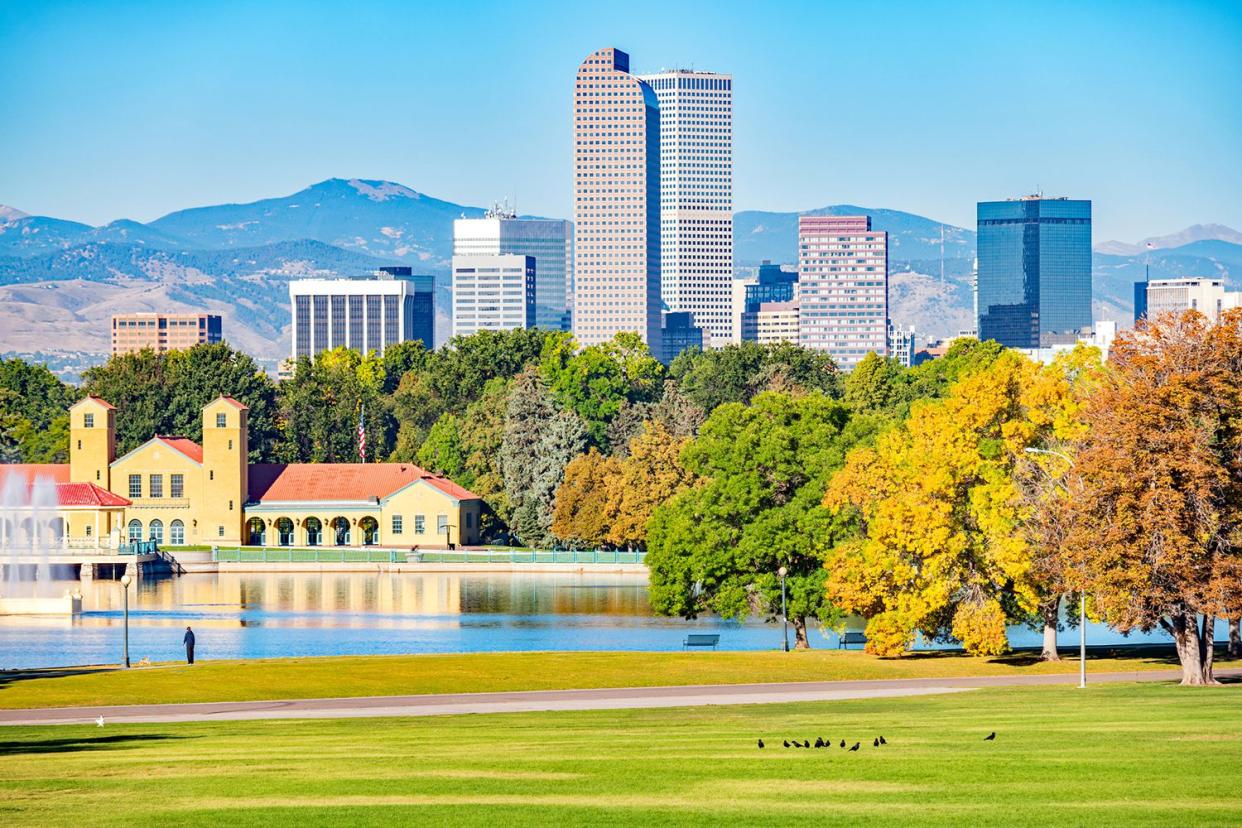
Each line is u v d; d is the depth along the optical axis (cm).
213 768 14562
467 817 12088
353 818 12112
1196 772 13488
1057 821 11675
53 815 12381
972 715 18325
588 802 12581
